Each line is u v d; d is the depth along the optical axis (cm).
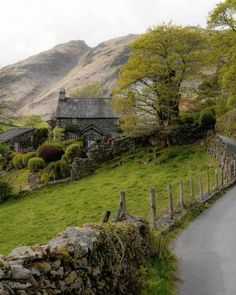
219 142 4119
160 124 4828
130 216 1627
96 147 4878
